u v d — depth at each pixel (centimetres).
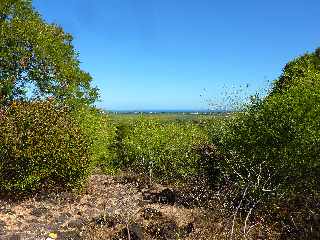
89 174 1767
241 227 1179
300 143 1276
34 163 1534
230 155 1457
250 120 1409
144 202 1507
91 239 1124
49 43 2392
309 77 1391
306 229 1151
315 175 1280
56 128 1584
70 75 2436
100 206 1472
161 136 1980
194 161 1716
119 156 2212
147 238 1114
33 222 1282
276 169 1304
